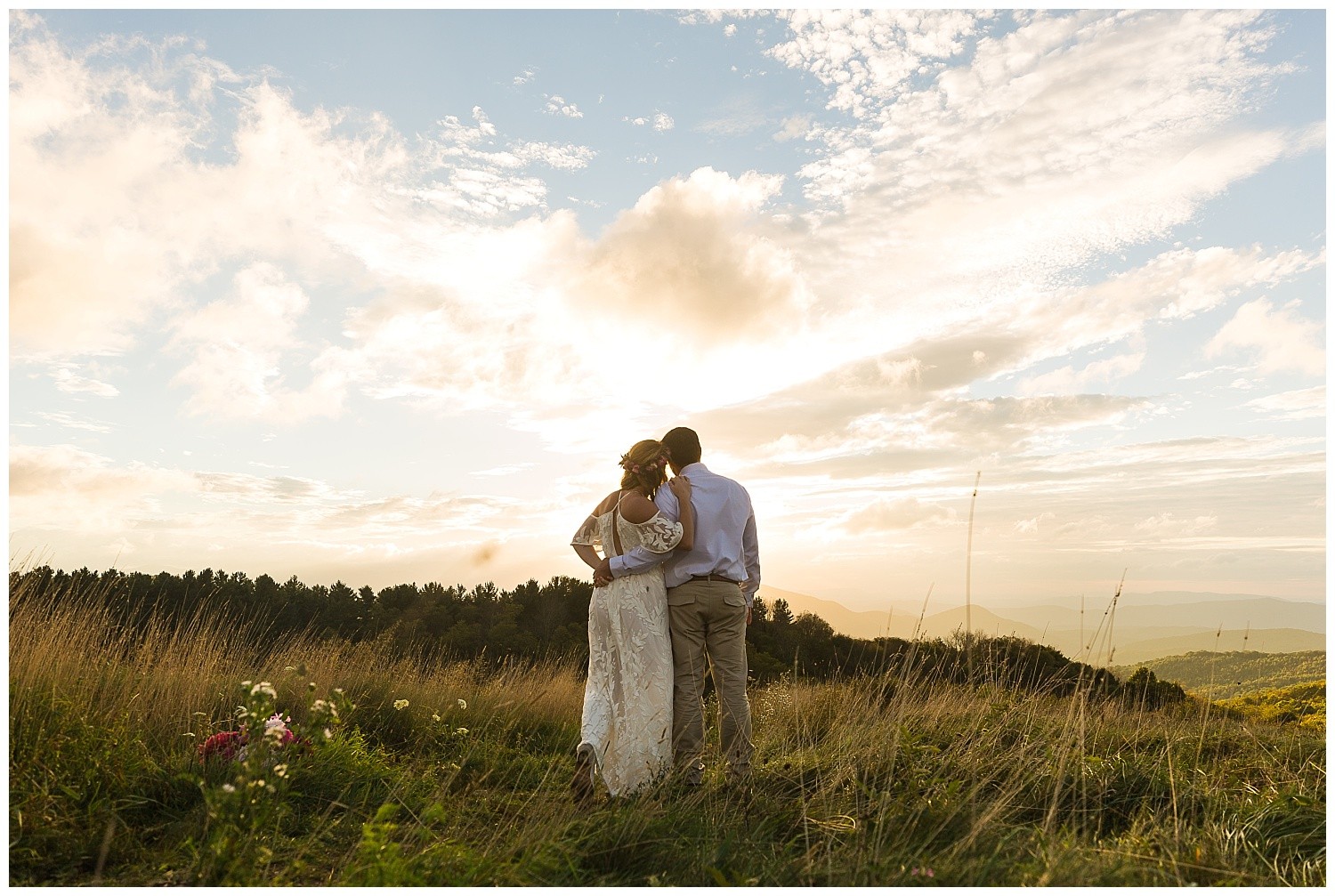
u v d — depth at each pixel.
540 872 2.62
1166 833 3.16
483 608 19.59
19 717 3.47
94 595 5.49
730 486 4.28
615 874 2.73
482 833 3.14
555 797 3.61
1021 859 2.84
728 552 4.13
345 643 7.36
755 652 9.89
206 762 3.52
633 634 3.94
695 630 4.09
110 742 3.45
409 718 5.64
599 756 3.80
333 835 3.12
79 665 4.45
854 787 3.56
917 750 4.14
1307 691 5.40
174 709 4.43
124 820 2.98
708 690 6.10
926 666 5.62
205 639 5.72
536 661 8.60
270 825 2.80
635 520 3.94
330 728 3.80
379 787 3.68
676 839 2.98
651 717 3.85
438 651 8.78
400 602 19.02
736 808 3.43
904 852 2.78
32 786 2.93
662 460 4.14
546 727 6.46
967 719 5.00
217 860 2.48
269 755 2.78
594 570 4.08
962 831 3.07
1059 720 4.93
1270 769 4.55
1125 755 4.76
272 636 7.12
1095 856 2.82
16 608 4.72
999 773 3.93
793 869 2.67
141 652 5.18
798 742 5.11
